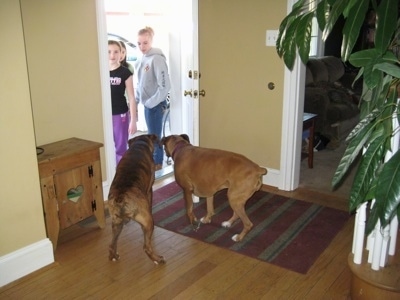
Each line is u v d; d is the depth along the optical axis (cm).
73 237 263
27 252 219
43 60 261
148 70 379
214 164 255
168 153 287
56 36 265
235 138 367
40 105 264
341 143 483
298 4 151
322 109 464
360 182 132
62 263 233
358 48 577
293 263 233
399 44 140
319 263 233
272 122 341
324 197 329
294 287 211
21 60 198
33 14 251
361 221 181
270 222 286
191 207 275
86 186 259
